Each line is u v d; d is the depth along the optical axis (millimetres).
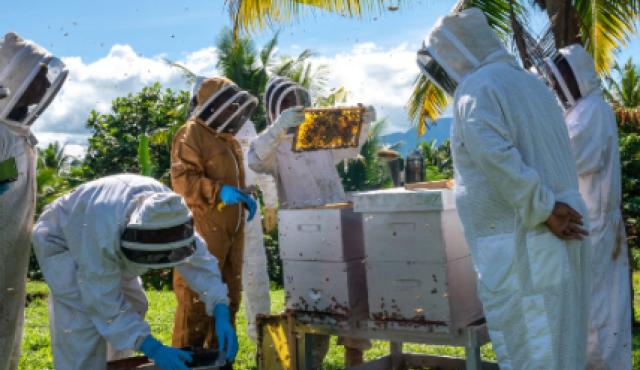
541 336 3090
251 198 4250
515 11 7793
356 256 3855
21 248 3510
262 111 23359
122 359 3441
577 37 6820
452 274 3494
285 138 4734
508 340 3160
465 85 3273
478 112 3139
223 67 23688
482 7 8438
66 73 3430
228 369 3449
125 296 3684
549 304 3105
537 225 3123
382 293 3637
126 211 3084
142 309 3781
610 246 4242
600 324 4176
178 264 3090
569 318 3174
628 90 19484
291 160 4746
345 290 3754
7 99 3254
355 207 3670
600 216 4258
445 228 3455
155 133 23703
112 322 3156
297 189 4730
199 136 4238
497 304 3176
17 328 3584
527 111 3225
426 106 11430
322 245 3801
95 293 3129
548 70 4453
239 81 23406
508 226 3162
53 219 3361
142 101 26750
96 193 3268
